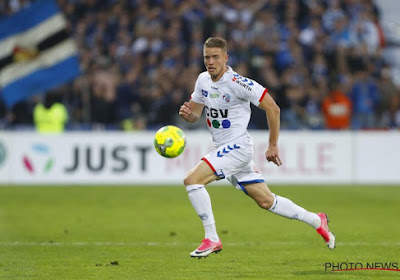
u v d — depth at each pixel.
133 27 84.88
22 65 71.94
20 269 28.45
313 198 58.25
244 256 31.94
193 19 85.38
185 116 29.84
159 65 81.06
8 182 68.00
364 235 38.88
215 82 28.53
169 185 67.56
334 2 91.00
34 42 72.19
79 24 85.44
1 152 67.81
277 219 45.84
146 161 68.56
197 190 28.22
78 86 76.75
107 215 47.47
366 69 85.50
